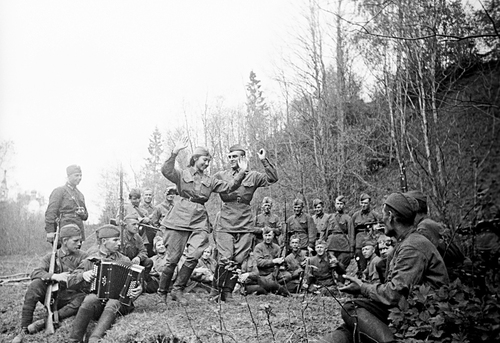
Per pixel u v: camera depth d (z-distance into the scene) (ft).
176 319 21.29
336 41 66.59
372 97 62.90
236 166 26.05
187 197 24.58
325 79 68.59
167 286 24.27
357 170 58.54
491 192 16.93
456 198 22.06
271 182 25.89
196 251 23.93
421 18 33.09
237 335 18.66
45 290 23.25
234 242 25.41
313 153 63.21
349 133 60.03
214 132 81.10
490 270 13.71
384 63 42.70
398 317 13.15
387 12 33.17
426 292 13.04
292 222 35.47
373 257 28.81
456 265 16.25
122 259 23.18
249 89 84.38
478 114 25.43
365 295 14.62
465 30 32.63
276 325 19.80
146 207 37.14
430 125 32.27
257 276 28.30
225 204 25.77
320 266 29.35
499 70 31.35
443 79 35.76
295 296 26.11
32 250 62.08
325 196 58.18
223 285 24.79
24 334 22.50
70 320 23.25
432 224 16.49
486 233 15.98
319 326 19.56
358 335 14.37
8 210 65.05
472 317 12.28
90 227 65.57
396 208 15.37
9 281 37.32
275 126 71.67
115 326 20.94
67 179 28.84
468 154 24.12
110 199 74.18
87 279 21.91
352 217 36.09
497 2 22.09
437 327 12.60
